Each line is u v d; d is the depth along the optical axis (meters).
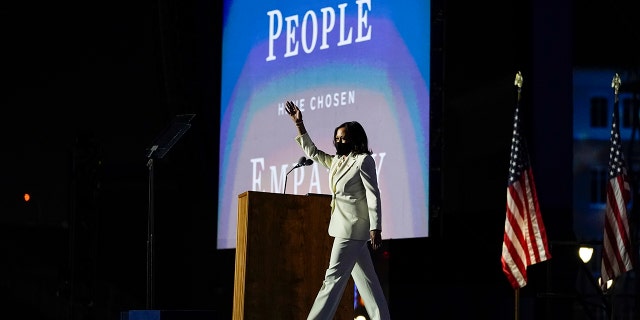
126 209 19.41
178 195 19.12
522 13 14.02
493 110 14.17
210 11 17.55
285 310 9.61
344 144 9.56
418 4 13.37
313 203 9.83
